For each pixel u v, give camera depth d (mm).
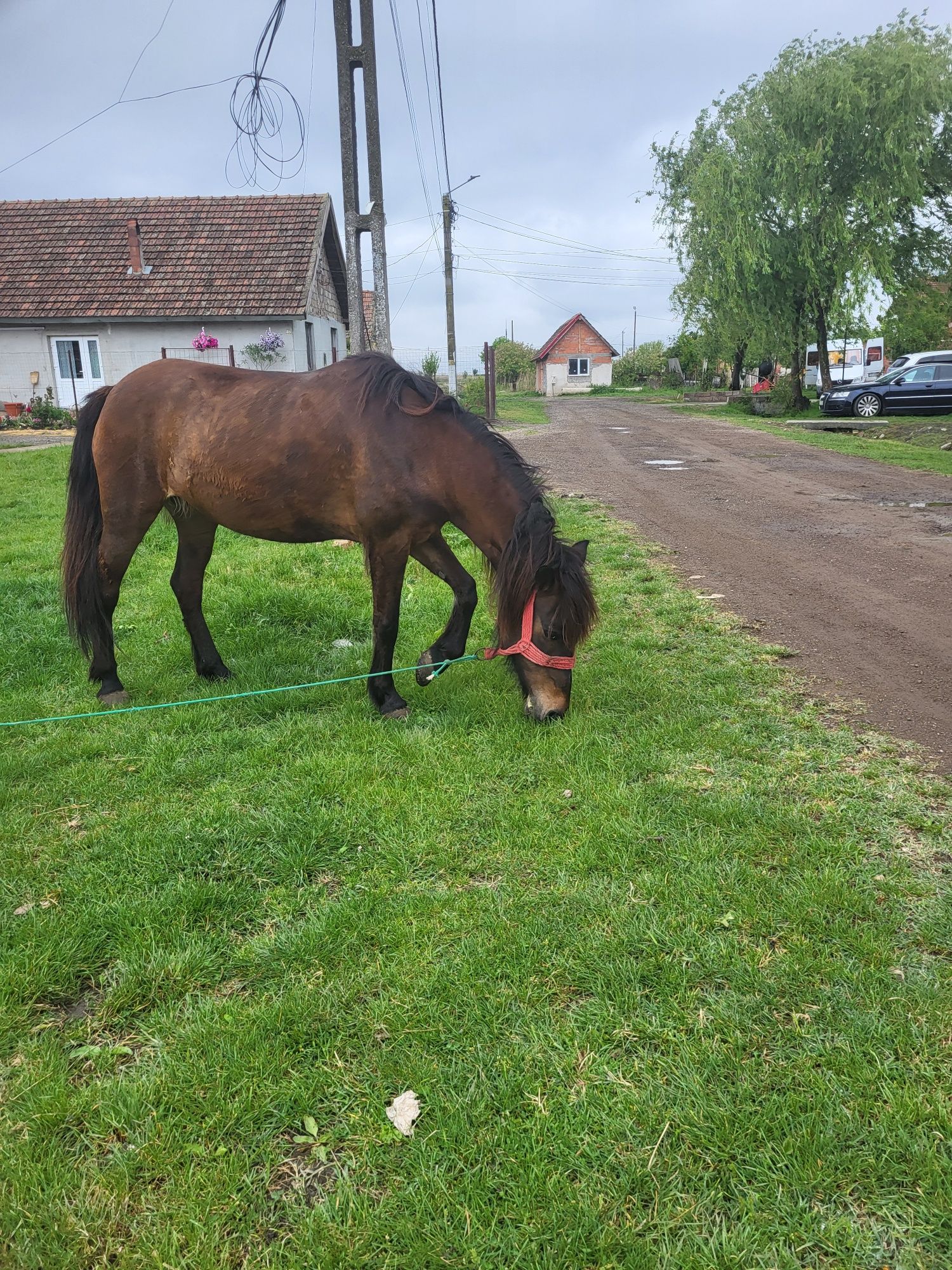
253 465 3996
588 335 53844
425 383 4055
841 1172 1756
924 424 18500
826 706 4156
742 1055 2057
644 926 2512
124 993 2336
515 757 3660
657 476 12602
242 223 22844
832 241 22328
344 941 2510
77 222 23203
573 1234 1642
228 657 5117
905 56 20484
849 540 7934
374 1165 1825
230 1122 1920
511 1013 2211
